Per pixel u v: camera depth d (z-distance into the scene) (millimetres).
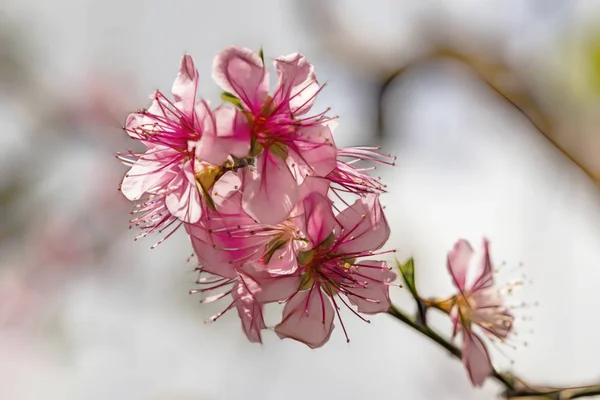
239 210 491
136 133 501
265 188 486
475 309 532
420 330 522
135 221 509
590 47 635
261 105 490
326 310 494
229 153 482
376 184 509
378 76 654
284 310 493
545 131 636
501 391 527
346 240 497
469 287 532
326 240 493
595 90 633
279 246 493
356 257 497
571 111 637
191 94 494
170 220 507
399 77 653
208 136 482
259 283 488
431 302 527
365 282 498
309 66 495
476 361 522
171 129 497
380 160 516
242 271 488
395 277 500
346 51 660
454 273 530
